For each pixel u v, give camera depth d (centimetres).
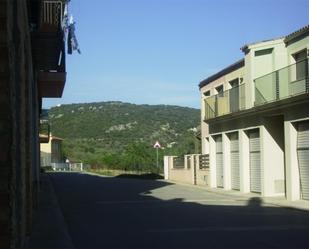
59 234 1408
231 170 3350
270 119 2836
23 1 1035
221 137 3525
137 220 1750
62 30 1773
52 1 1703
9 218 711
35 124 2159
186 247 1201
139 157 6550
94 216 1881
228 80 3638
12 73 750
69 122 13612
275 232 1448
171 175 4791
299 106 2430
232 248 1185
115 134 12544
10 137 720
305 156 2434
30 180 1388
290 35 2744
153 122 12650
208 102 3700
